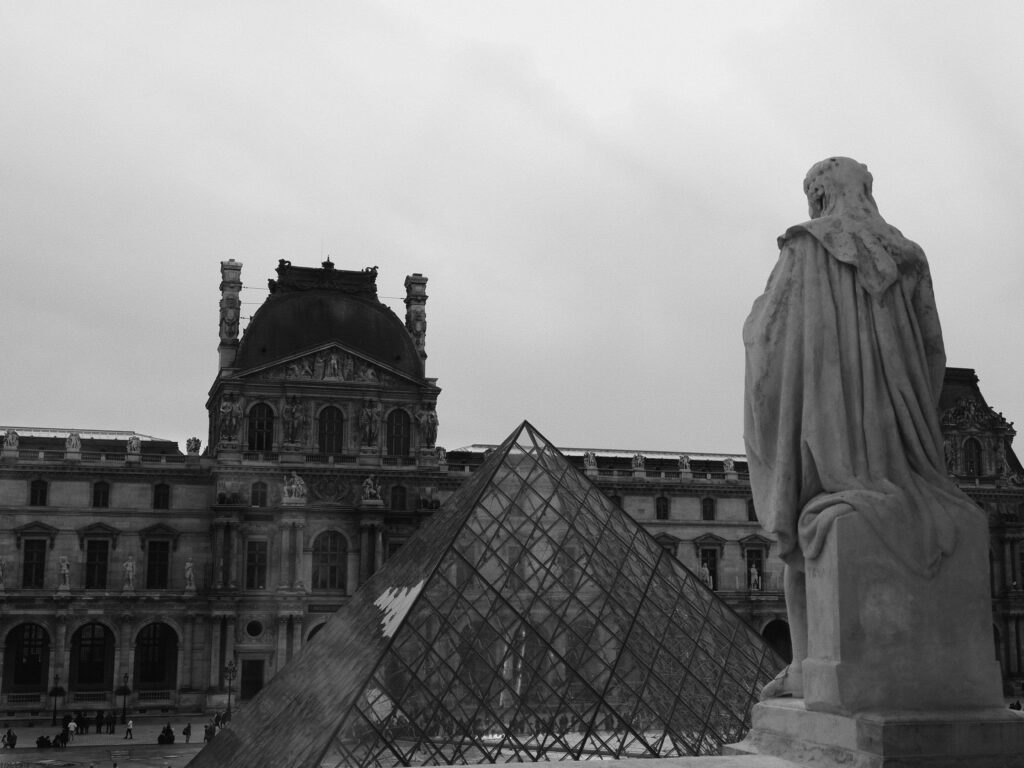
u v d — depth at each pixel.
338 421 141.50
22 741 106.75
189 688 132.12
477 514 43.88
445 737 33.28
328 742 31.20
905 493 9.45
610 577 42.72
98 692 130.00
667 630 40.59
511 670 36.25
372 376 142.38
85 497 134.75
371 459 140.75
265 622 134.88
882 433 9.72
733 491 154.88
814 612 9.59
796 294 10.15
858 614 9.13
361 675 34.28
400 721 32.94
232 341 147.62
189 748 99.81
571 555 43.25
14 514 132.12
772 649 43.09
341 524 138.75
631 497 152.50
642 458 155.25
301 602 134.38
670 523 152.12
